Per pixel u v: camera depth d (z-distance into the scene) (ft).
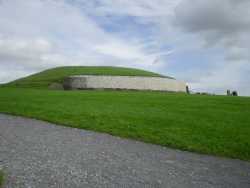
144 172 40.60
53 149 48.03
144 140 61.62
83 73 239.09
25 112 82.48
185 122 79.66
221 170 45.34
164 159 48.44
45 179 34.83
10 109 86.79
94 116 80.69
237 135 68.23
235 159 53.42
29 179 34.37
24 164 39.45
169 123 77.51
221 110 104.17
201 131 70.69
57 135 58.80
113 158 45.93
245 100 138.21
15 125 65.72
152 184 36.47
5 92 147.33
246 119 87.51
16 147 47.52
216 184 38.70
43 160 41.88
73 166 40.37
